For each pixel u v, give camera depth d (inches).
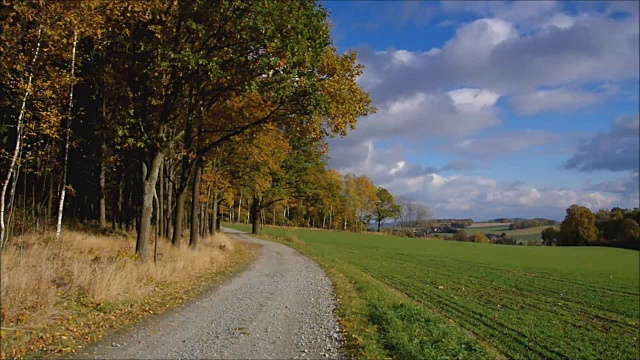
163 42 647.1
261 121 796.0
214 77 629.0
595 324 765.9
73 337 331.9
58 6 530.9
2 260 462.6
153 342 337.4
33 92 612.1
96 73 797.2
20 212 848.9
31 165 871.7
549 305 931.3
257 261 1083.3
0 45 538.6
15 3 517.7
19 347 296.7
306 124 799.7
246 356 311.6
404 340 354.3
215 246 1246.3
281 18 654.5
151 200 684.1
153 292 516.1
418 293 922.7
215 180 1306.6
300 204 2888.8
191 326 392.8
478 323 668.1
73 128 1001.5
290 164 2085.4
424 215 5600.4
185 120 847.1
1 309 339.6
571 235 4106.8
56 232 733.3
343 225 4495.6
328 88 730.2
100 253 679.1
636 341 651.5
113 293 441.7
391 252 2309.3
